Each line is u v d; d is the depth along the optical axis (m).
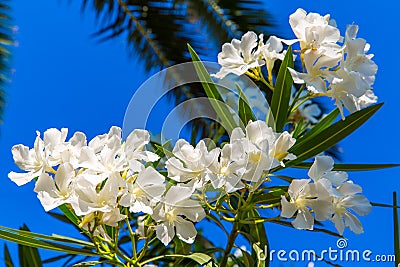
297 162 1.09
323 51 1.06
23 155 1.05
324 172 1.04
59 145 1.04
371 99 1.12
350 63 1.07
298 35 1.08
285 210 1.03
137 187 1.02
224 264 1.11
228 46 1.11
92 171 1.01
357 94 1.06
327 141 1.08
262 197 1.05
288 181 1.08
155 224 1.06
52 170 1.04
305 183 1.03
